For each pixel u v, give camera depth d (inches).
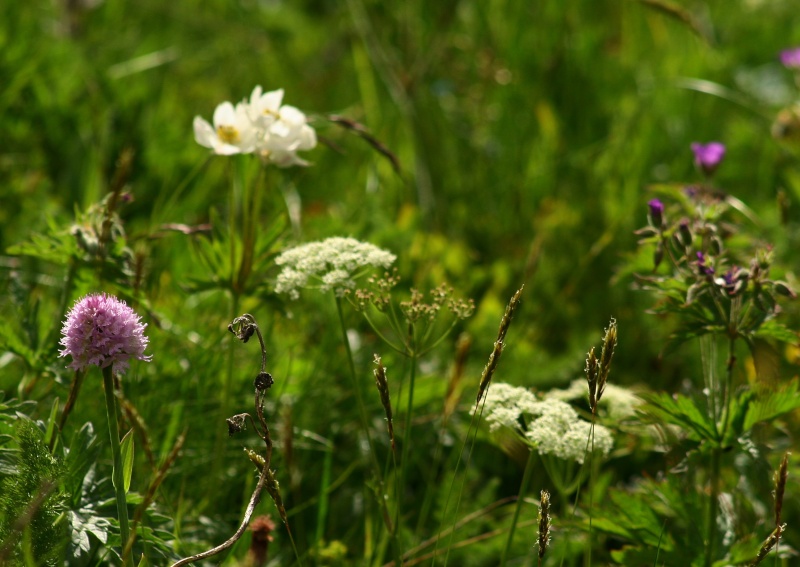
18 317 130.1
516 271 206.8
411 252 191.6
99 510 98.0
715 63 266.8
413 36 266.5
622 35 278.4
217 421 140.3
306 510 143.4
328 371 158.7
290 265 119.3
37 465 92.1
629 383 178.2
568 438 109.2
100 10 293.4
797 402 112.8
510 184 235.5
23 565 86.6
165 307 159.9
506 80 256.8
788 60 224.1
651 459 159.9
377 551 128.7
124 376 132.9
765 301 109.8
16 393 133.4
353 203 219.1
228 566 117.7
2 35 213.9
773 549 116.4
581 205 226.4
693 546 118.2
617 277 133.0
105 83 228.1
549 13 262.8
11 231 172.1
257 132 128.0
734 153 239.3
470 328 177.0
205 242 133.7
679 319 182.9
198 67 295.4
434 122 249.4
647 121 244.7
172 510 119.1
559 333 194.5
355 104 284.7
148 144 210.4
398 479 113.4
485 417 115.6
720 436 115.2
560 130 254.2
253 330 95.7
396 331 115.8
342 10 295.6
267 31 319.3
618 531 119.8
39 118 209.0
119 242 127.0
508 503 151.5
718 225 136.2
